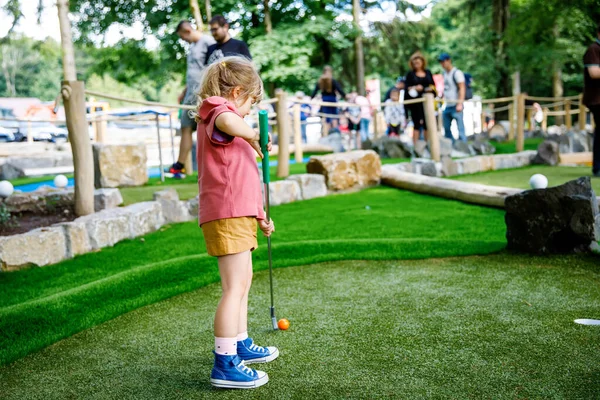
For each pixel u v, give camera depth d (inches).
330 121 557.3
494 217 203.8
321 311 115.2
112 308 120.9
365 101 449.1
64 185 251.8
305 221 212.2
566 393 75.4
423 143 392.2
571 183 146.6
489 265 144.6
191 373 89.2
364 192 279.3
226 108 83.8
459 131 408.8
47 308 118.6
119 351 99.7
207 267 149.5
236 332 84.4
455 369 84.5
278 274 146.2
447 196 248.4
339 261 156.7
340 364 88.5
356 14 699.4
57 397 82.6
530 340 94.4
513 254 153.4
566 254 148.6
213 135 84.0
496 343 93.8
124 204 225.3
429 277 136.7
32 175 396.8
